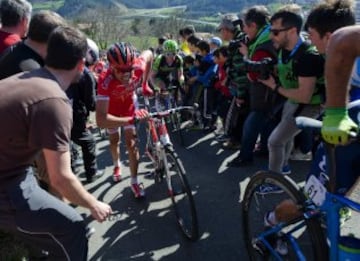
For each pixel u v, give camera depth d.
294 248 2.17
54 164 1.89
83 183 4.30
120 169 4.39
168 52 6.05
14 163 1.98
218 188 3.98
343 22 2.49
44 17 2.82
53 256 2.18
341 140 1.58
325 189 1.95
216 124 6.07
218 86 5.59
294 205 2.11
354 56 1.56
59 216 2.06
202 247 3.00
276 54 3.55
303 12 3.23
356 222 3.02
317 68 2.86
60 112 1.89
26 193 2.01
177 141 5.59
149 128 3.64
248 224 2.55
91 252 3.01
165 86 5.88
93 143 4.23
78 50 2.07
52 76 2.04
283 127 3.24
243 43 4.15
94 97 4.02
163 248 3.02
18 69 2.78
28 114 1.87
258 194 3.19
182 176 3.00
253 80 3.68
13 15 3.17
